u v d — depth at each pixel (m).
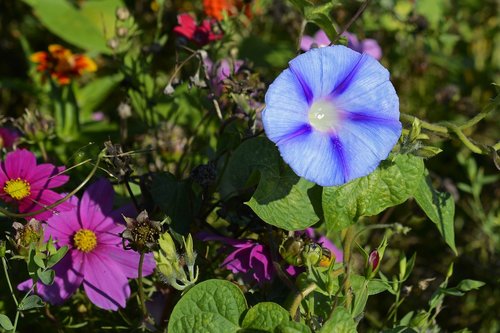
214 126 0.74
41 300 0.53
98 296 0.55
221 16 0.75
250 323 0.50
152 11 0.92
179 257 0.51
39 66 0.81
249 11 0.82
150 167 0.72
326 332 0.50
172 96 0.74
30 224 0.52
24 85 0.90
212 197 0.61
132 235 0.51
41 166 0.57
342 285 0.51
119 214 0.58
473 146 0.56
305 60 0.49
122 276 0.55
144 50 0.77
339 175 0.48
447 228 0.57
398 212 0.79
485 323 0.80
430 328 0.60
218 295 0.51
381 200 0.53
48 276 0.52
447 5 1.05
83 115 0.87
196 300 0.50
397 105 0.50
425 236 0.84
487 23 1.09
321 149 0.48
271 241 0.54
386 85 0.50
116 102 0.92
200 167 0.57
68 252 0.56
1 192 0.56
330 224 0.52
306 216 0.53
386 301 0.79
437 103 0.91
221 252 0.59
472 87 1.04
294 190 0.53
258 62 0.87
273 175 0.54
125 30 0.75
